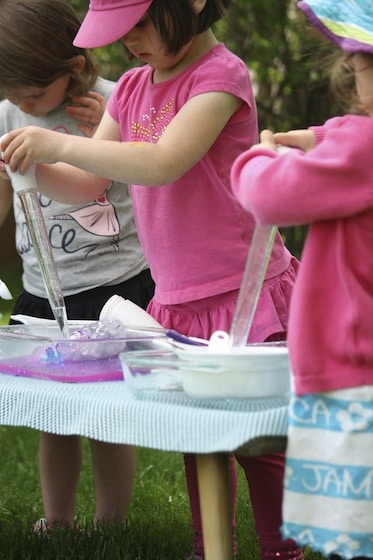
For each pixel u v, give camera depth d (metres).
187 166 2.72
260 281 2.23
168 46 2.77
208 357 2.14
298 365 2.03
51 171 3.06
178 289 3.00
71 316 3.56
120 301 2.90
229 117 2.84
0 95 3.48
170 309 3.05
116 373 2.50
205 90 2.79
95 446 3.55
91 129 3.54
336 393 2.02
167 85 2.97
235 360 2.13
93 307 3.55
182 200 2.96
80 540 3.47
